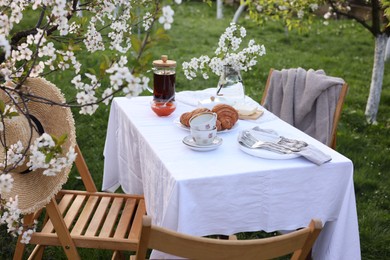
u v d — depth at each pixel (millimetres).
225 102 2975
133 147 2805
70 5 2650
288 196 2250
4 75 1987
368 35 10188
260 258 1591
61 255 3021
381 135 5184
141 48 1651
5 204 2066
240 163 2242
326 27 10758
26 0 2340
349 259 2389
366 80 7137
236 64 2971
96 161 4270
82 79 6332
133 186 2912
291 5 5305
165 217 2109
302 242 1619
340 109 3174
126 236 2604
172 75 2818
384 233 3406
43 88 2367
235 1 13406
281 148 2359
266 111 3035
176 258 1908
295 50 8727
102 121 5117
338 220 2357
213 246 1539
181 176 2086
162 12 1678
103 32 6238
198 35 9555
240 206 2189
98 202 2748
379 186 4051
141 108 3000
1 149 2264
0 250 3053
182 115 2658
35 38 2082
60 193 2781
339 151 4641
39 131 2328
